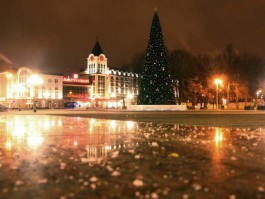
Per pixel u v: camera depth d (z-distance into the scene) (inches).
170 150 410.0
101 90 5113.2
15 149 425.4
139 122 1011.3
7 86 3978.8
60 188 233.8
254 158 348.8
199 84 3302.2
